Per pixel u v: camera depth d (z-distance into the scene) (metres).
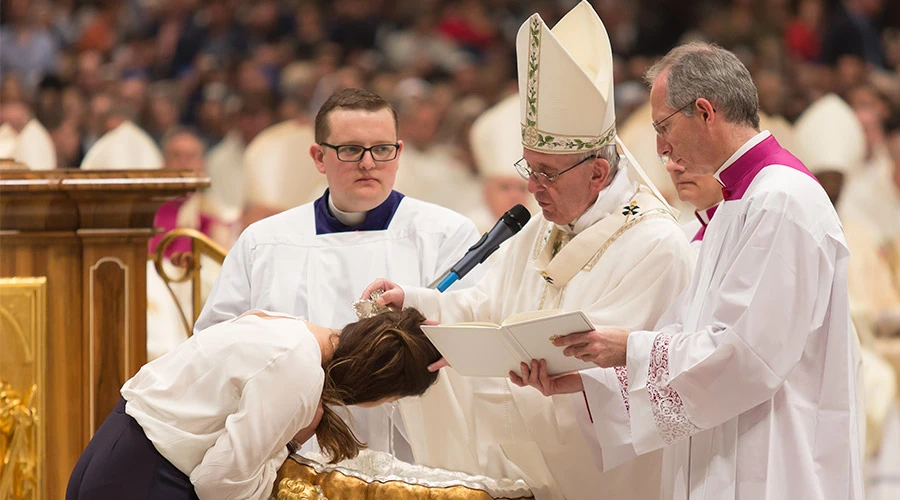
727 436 7.26
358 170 9.08
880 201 20.47
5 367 9.86
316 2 30.84
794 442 7.06
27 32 28.45
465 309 8.80
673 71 7.33
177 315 12.55
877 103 25.52
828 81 27.17
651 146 15.77
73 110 24.48
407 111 24.00
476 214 19.39
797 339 6.92
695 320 7.36
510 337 7.27
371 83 27.20
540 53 7.88
